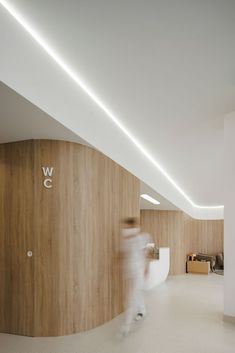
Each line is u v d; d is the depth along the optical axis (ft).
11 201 16.60
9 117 13.12
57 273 16.15
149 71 13.38
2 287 16.34
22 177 16.52
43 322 15.76
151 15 9.95
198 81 14.19
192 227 50.31
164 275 33.27
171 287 30.58
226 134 18.33
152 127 20.30
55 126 14.10
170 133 21.24
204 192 41.29
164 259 33.50
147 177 26.27
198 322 17.88
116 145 20.07
